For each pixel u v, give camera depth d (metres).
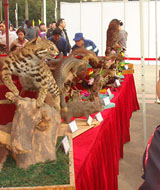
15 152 1.77
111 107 3.45
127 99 5.07
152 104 7.53
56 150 2.06
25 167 1.83
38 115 1.85
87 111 2.80
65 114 2.74
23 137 1.79
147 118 6.41
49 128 1.95
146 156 1.52
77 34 5.46
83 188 2.04
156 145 1.50
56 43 6.66
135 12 12.78
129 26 13.09
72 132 2.54
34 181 1.68
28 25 9.13
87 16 12.57
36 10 18.16
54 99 2.54
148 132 5.61
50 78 2.38
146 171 1.49
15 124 1.81
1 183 1.65
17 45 5.72
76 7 12.46
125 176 3.98
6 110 3.37
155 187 1.46
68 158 1.96
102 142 2.83
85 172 2.13
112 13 12.64
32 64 2.21
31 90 2.53
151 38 13.37
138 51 13.46
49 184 1.65
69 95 3.19
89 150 2.27
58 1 19.98
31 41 2.17
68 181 1.68
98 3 12.41
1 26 7.00
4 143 1.84
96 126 2.78
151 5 13.06
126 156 4.56
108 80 4.05
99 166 2.60
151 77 11.02
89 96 3.34
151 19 13.19
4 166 1.85
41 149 1.89
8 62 2.20
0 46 6.02
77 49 3.51
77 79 3.10
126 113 4.84
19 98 1.88
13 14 19.17
